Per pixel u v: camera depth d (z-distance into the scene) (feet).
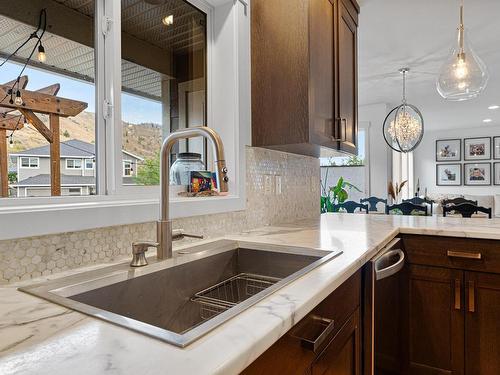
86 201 3.58
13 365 1.45
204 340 1.71
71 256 3.07
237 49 5.41
